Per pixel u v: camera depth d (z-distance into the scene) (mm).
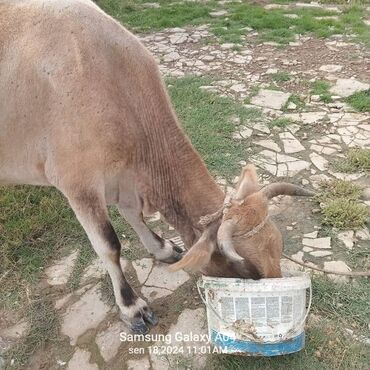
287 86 2602
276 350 1182
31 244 1708
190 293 1500
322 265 1562
